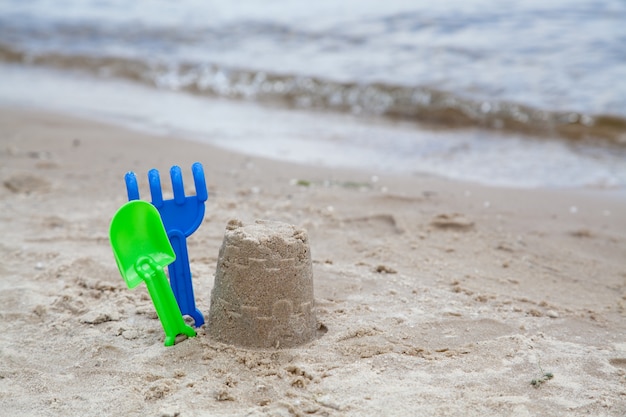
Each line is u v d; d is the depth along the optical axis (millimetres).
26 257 1582
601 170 2443
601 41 3826
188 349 1253
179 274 1299
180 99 3549
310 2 5340
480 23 4301
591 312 1402
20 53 4492
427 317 1354
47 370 1227
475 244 1688
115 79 4004
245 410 1123
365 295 1435
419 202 1934
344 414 1111
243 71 3836
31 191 1966
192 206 1299
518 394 1152
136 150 2422
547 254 1654
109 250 1620
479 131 3010
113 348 1270
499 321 1345
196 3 5777
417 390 1157
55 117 2930
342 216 1813
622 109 3002
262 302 1241
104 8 5844
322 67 3807
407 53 3920
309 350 1244
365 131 2971
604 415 1114
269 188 2010
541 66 3547
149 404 1143
